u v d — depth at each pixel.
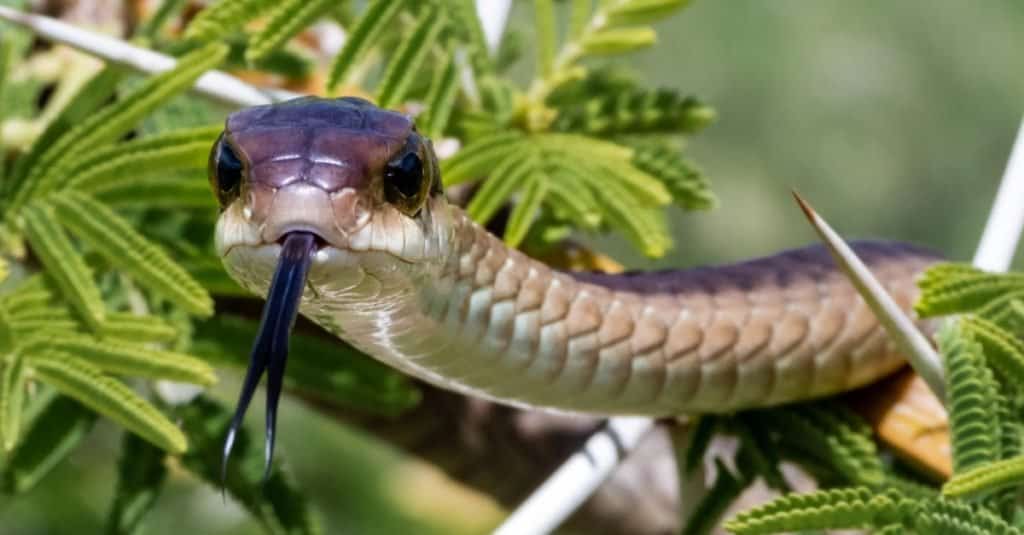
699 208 0.47
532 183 0.46
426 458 0.50
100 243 0.44
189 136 0.44
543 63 0.47
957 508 0.42
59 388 0.44
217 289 0.46
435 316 0.44
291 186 0.42
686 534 0.46
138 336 0.44
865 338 0.47
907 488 0.45
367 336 0.44
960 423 0.42
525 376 0.46
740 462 0.46
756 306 0.47
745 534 0.42
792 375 0.46
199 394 0.46
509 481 0.50
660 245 0.46
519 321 0.45
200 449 0.45
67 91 0.47
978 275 0.43
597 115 0.48
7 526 0.54
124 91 0.47
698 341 0.46
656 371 0.46
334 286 0.43
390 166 0.43
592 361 0.46
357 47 0.45
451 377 0.45
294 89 0.48
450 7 0.46
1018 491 0.42
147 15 0.49
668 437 0.49
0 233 0.45
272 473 0.45
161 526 0.55
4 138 0.46
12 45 0.46
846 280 0.47
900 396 0.47
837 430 0.46
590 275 0.46
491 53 0.47
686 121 0.48
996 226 0.44
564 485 0.45
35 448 0.45
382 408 0.46
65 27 0.44
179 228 0.46
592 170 0.46
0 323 0.44
